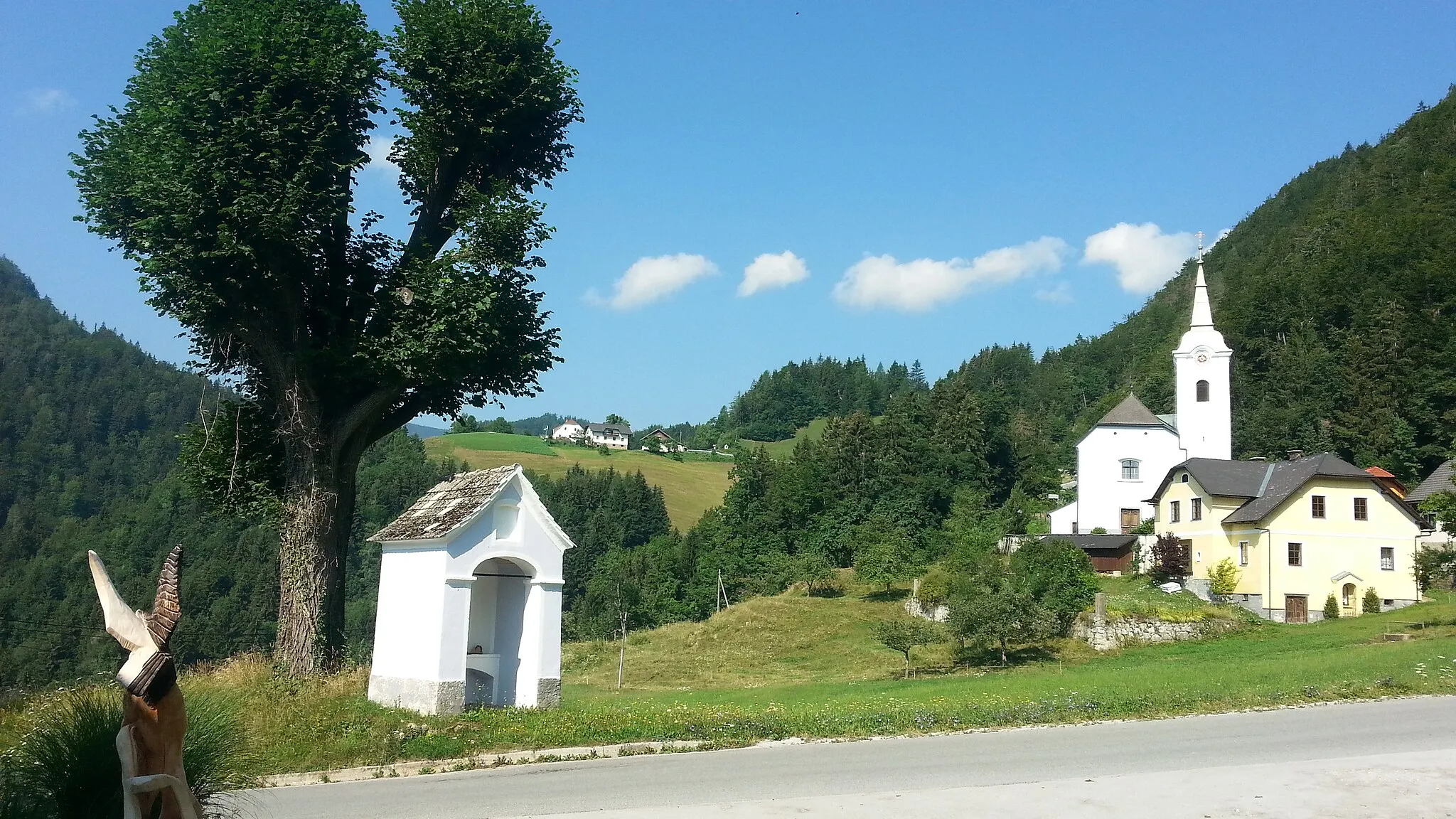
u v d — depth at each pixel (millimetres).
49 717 9273
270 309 23219
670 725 19250
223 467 25406
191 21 22531
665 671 47656
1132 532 67812
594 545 111188
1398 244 110500
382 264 25078
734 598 78438
